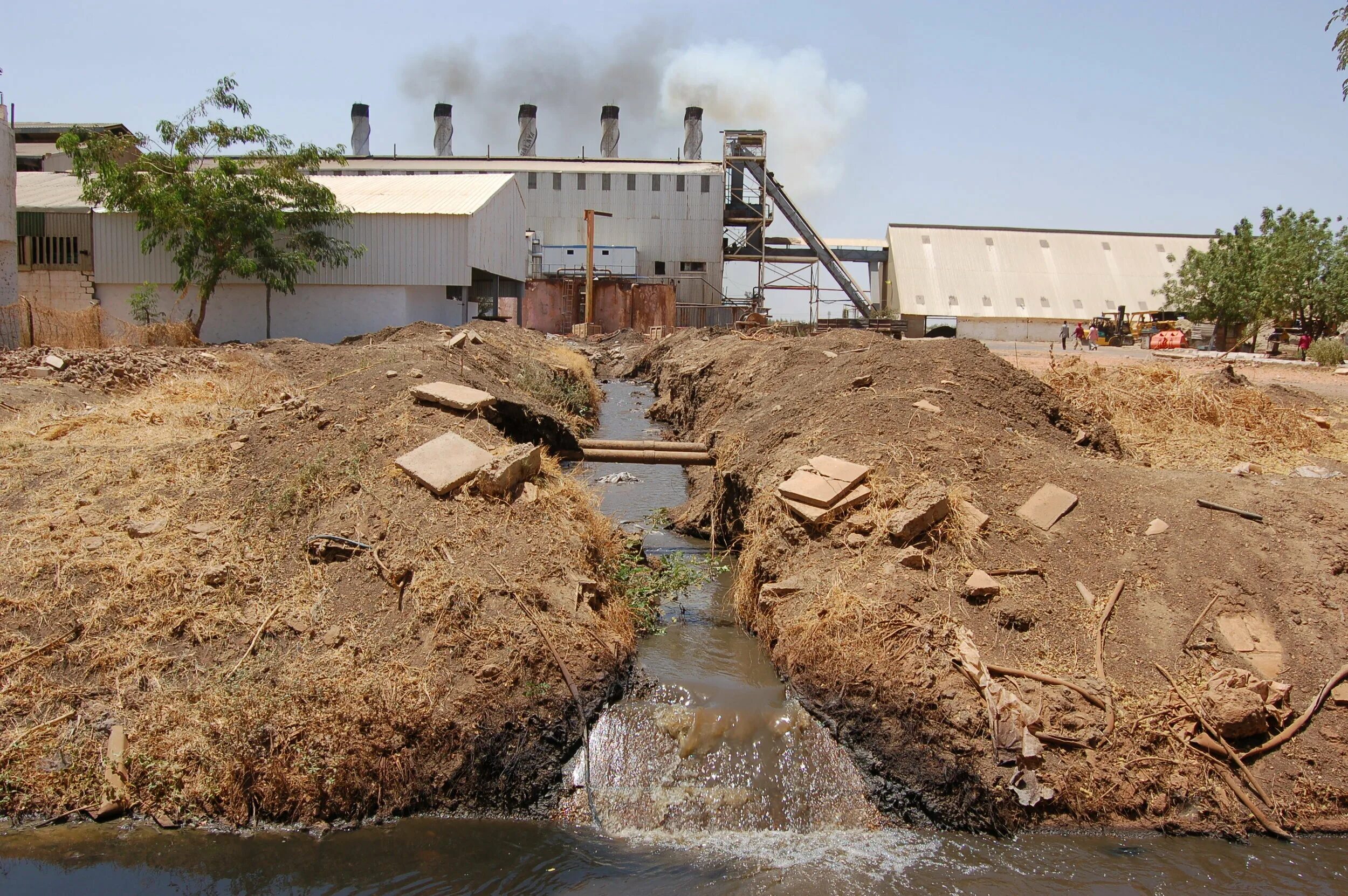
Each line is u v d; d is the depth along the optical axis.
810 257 62.59
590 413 23.09
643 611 9.50
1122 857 6.30
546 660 7.53
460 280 32.09
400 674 7.20
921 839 6.55
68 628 7.72
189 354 19.89
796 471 10.29
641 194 59.03
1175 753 6.95
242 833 6.39
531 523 9.07
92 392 16.12
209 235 29.22
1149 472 10.32
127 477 9.97
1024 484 9.66
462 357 16.77
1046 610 8.01
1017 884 6.02
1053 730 6.99
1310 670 7.54
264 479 9.74
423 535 8.50
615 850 6.37
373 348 18.12
